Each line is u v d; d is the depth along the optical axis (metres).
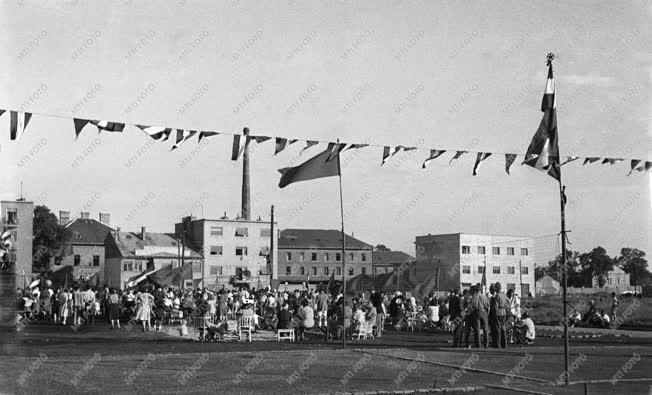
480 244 102.12
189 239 124.31
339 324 31.08
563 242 16.39
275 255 122.88
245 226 121.06
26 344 26.16
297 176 23.75
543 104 17.23
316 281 138.38
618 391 15.05
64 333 34.12
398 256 151.38
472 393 14.77
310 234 142.38
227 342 28.84
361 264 140.88
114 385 15.14
